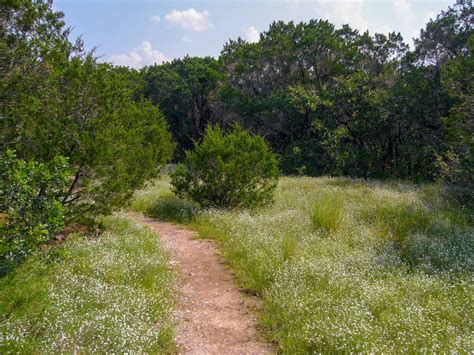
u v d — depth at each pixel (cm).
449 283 571
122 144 830
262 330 496
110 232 839
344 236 816
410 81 1891
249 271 676
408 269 643
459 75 1317
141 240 786
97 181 781
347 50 2458
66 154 724
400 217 920
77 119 769
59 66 743
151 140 1574
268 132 2733
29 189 512
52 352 369
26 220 530
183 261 766
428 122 1905
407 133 2047
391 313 475
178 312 529
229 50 3206
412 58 2034
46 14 866
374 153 2161
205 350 446
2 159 530
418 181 1830
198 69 3297
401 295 529
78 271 587
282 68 2759
